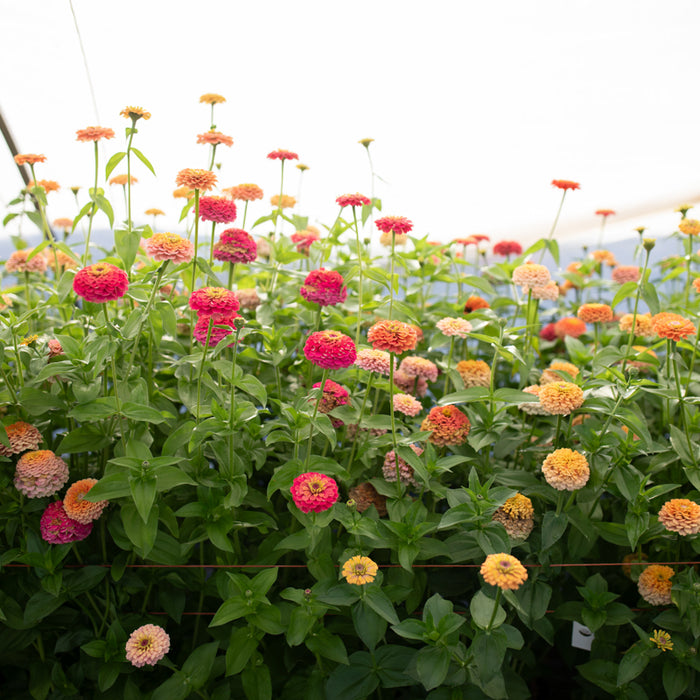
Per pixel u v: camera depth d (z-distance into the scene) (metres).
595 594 1.63
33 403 1.57
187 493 1.62
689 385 2.07
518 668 1.90
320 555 1.51
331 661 1.58
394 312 2.04
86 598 1.66
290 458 1.79
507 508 1.58
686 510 1.48
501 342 1.79
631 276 2.78
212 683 1.57
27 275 2.25
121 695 1.58
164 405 1.74
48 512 1.50
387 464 1.67
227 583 1.55
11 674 1.79
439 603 1.41
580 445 1.74
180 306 1.96
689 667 1.55
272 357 1.89
